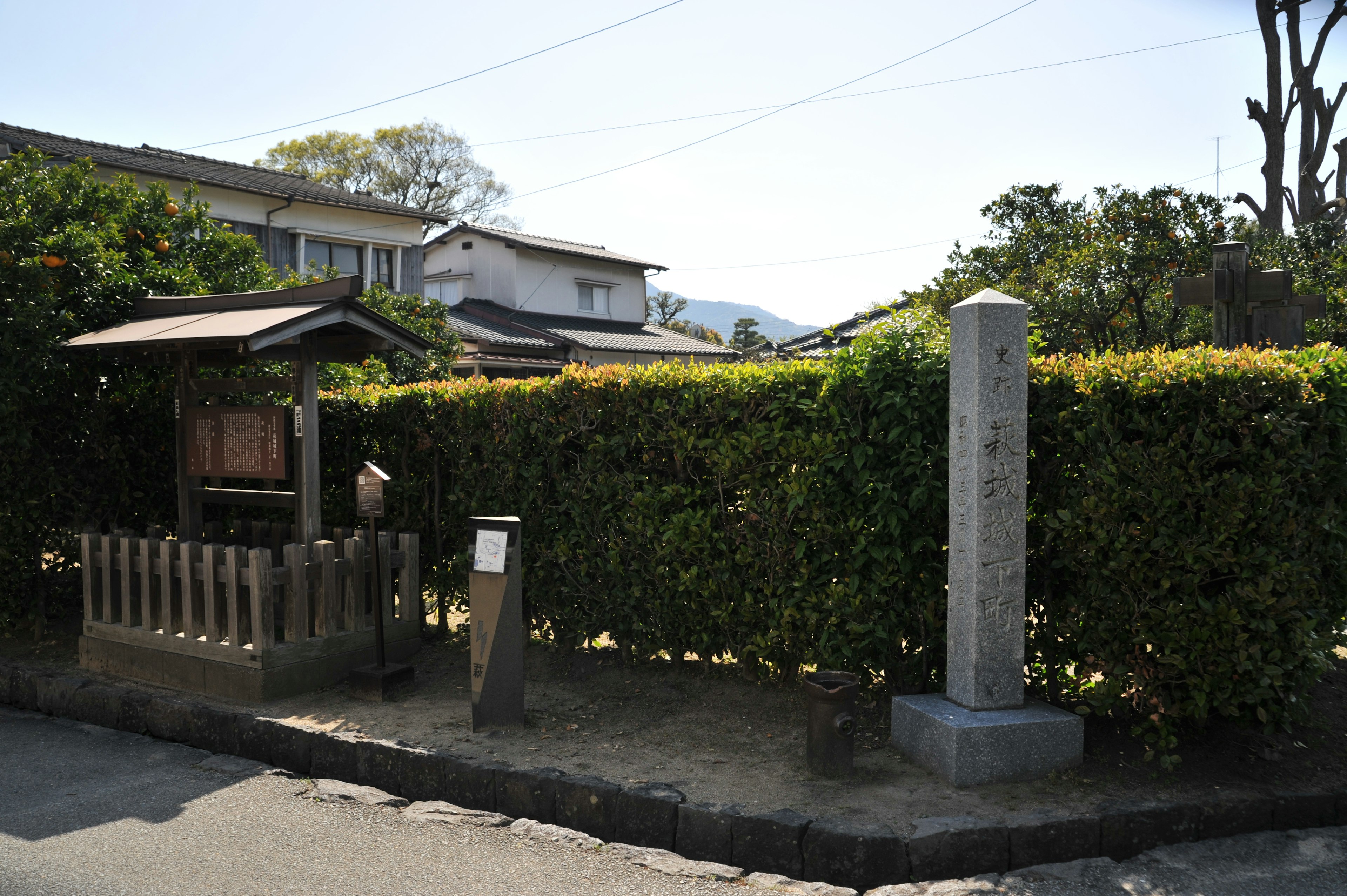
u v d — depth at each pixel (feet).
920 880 11.21
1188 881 11.07
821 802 12.51
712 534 16.93
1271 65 56.18
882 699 16.31
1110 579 13.73
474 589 15.89
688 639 17.81
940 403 14.66
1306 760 13.96
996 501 13.55
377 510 18.26
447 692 18.31
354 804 13.83
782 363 16.76
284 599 19.74
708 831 12.12
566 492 19.13
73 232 21.38
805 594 15.98
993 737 13.03
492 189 122.01
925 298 41.96
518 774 13.57
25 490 21.45
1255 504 12.95
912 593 15.30
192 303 21.36
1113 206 37.99
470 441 20.84
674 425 17.17
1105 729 14.83
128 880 11.32
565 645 20.04
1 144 39.22
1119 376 13.88
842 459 15.23
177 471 21.42
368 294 49.08
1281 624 13.17
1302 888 10.93
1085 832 11.73
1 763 15.87
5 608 21.88
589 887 11.12
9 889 11.08
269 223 60.64
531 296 84.53
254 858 11.98
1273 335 21.58
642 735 15.44
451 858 11.94
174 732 17.26
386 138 111.45
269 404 25.62
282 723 16.05
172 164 57.41
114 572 20.08
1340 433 13.47
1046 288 37.24
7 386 19.90
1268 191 56.54
